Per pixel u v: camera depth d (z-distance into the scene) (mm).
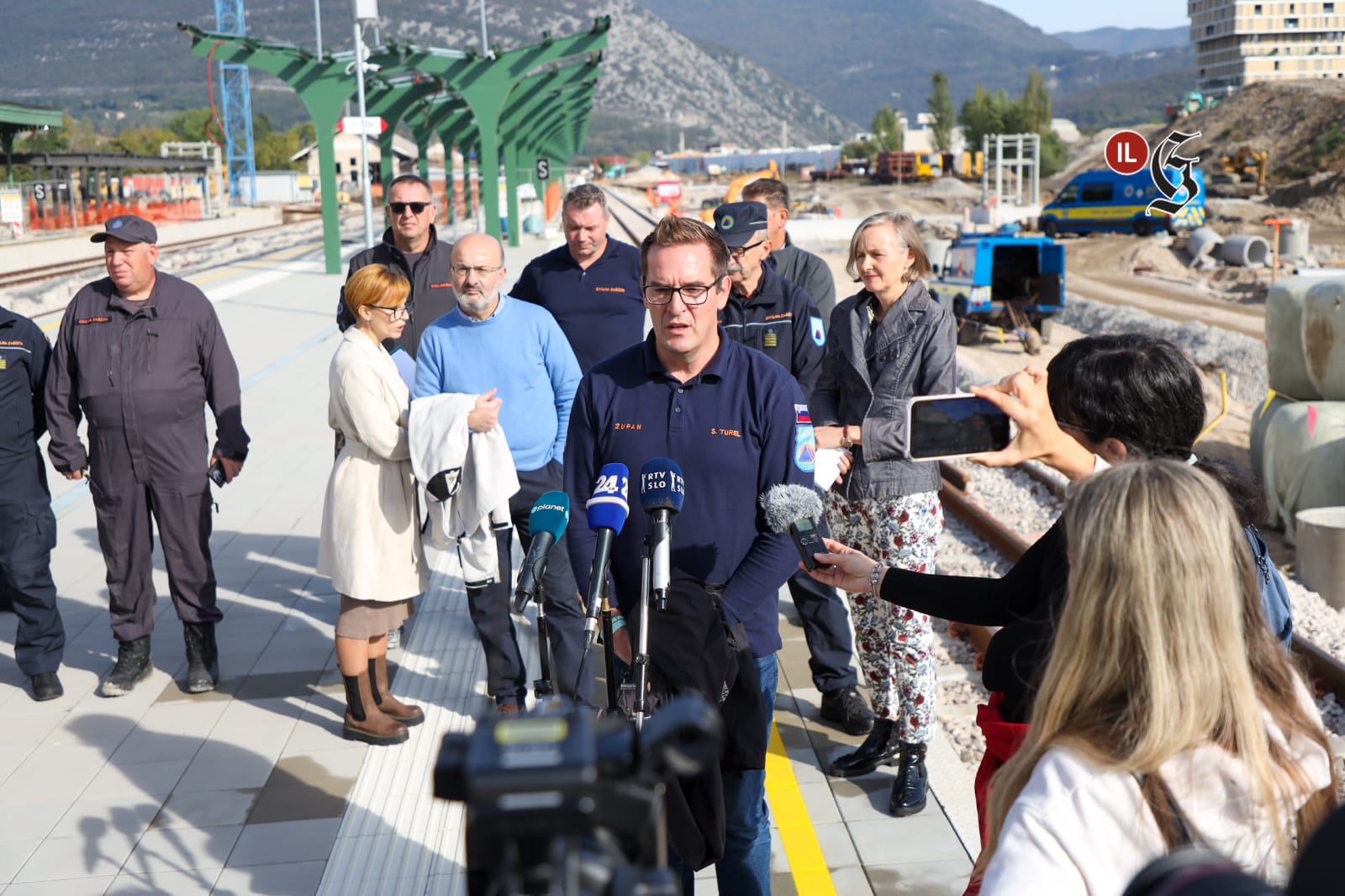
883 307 4508
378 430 4699
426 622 6441
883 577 2682
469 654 5961
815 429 4230
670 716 1101
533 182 52500
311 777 4719
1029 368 2447
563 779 1014
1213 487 1721
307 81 27688
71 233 38688
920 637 4336
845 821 4348
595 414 3422
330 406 4824
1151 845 1641
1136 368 2207
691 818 2887
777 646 3393
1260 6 128250
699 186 141750
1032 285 22828
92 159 45750
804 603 5137
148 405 5305
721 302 3303
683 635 2949
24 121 38156
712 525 3285
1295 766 1748
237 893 3898
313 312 20391
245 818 4398
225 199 70562
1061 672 1736
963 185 95188
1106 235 45000
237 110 91125
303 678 5742
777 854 4113
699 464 3291
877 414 4473
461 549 4668
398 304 4750
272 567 7484
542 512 2887
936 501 4566
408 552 4895
